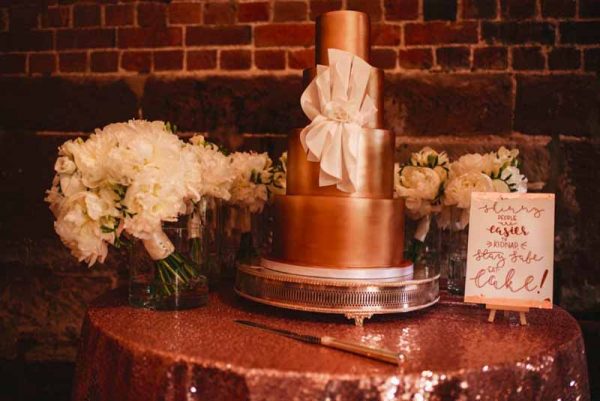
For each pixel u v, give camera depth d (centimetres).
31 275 197
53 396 196
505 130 181
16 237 197
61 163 108
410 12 184
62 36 197
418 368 84
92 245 105
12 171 198
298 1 189
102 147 107
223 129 192
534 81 180
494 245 114
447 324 112
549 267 111
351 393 80
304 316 116
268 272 116
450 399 83
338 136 112
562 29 179
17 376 197
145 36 195
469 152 182
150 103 194
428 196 146
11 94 199
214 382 84
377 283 108
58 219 107
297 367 83
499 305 112
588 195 178
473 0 182
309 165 117
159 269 117
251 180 160
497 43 181
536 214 113
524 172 180
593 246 177
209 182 130
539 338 102
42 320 196
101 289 195
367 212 113
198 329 103
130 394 90
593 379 175
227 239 166
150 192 104
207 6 192
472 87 182
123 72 196
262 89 190
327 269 111
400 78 185
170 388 86
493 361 88
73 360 195
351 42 121
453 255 143
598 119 177
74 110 197
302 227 115
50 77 198
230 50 192
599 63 177
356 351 90
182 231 119
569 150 178
